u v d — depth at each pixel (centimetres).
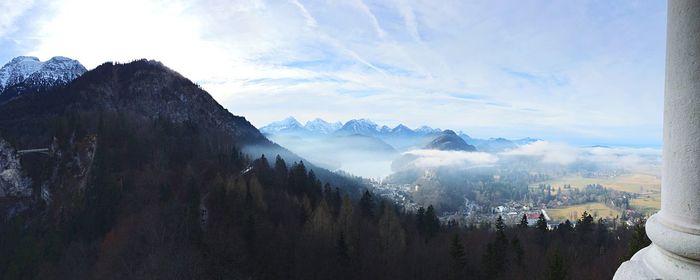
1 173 12825
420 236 9731
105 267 8469
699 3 476
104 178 11375
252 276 8219
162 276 8050
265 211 9644
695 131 488
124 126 14338
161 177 11350
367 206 11606
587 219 10356
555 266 5284
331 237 8750
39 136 15225
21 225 11644
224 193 9862
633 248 3250
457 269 7475
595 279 6712
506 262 7338
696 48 482
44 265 9444
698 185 488
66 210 11294
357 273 8144
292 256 8431
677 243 492
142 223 9275
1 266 9819
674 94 507
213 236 8844
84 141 12875
